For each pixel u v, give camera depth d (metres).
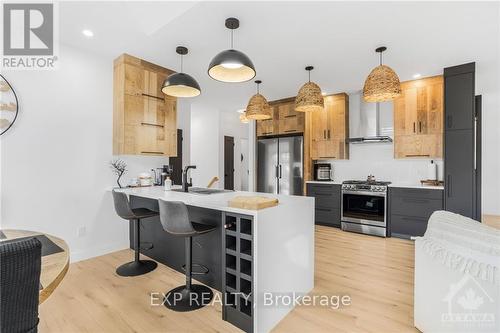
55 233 2.67
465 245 1.30
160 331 1.67
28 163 2.50
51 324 1.72
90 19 2.28
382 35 2.52
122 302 2.00
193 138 6.43
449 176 3.35
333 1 1.99
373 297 2.08
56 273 1.00
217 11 2.13
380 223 3.88
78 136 2.85
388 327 1.70
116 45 2.76
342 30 2.42
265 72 3.55
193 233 1.90
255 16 2.20
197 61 3.18
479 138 3.56
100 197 3.03
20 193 2.45
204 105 5.73
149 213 2.56
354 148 4.71
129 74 3.02
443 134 3.46
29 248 0.72
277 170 5.16
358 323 1.75
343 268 2.66
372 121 4.39
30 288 0.75
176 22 2.31
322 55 2.98
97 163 3.01
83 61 2.88
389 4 2.02
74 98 2.81
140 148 3.12
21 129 2.46
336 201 4.39
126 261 2.85
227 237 1.82
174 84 2.48
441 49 2.81
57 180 2.69
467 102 3.20
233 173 7.69
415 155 3.84
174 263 2.69
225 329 1.69
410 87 3.88
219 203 1.91
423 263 1.56
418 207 3.62
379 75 2.31
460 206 3.26
